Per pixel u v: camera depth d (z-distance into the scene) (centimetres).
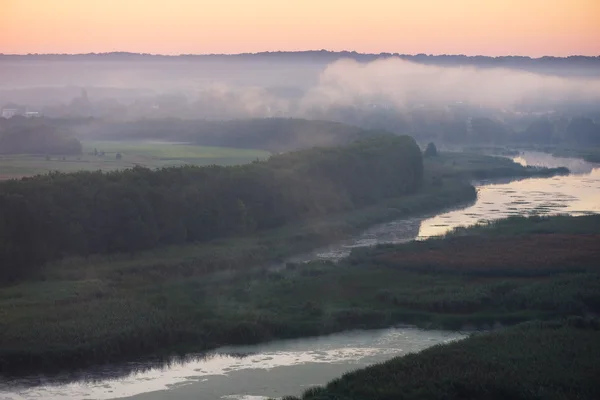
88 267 15025
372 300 13275
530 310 12738
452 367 9594
